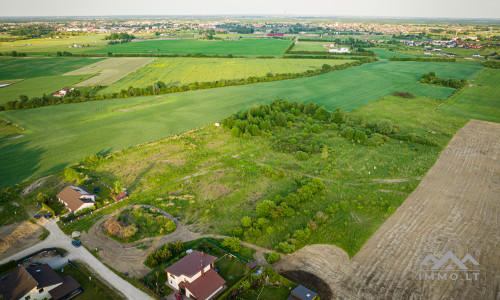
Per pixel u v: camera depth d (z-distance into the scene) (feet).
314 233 225.15
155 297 174.19
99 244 215.31
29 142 373.40
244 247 212.64
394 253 203.31
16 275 175.11
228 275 190.90
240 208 255.50
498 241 211.41
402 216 241.14
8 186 282.77
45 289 169.17
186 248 211.82
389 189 279.90
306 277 186.80
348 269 191.93
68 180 295.28
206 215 246.88
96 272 190.90
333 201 263.70
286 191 279.28
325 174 306.76
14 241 216.13
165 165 324.60
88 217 244.01
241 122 403.95
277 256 198.59
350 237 220.02
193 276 175.94
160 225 234.17
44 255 203.72
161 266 196.03
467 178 294.25
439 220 234.79
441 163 325.42
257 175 305.53
